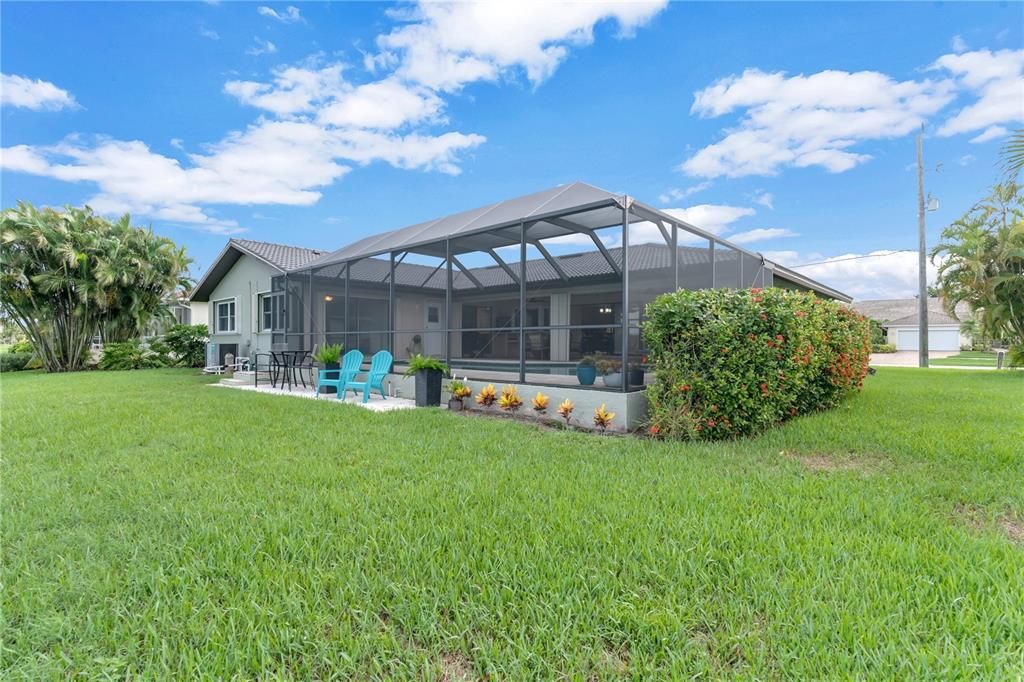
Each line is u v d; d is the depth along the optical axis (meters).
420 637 1.70
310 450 4.27
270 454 4.13
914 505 2.86
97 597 1.94
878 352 28.73
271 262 13.15
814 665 1.53
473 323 14.92
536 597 1.89
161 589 1.98
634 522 2.59
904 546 2.29
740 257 9.82
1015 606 1.80
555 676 1.51
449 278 7.64
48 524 2.68
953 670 1.48
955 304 16.69
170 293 18.19
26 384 10.59
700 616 1.77
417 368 7.20
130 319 16.80
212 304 16.75
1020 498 2.94
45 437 4.83
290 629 1.71
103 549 2.36
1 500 3.04
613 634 1.68
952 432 4.69
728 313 4.78
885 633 1.66
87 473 3.59
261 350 14.22
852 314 7.37
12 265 14.30
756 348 4.78
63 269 14.83
